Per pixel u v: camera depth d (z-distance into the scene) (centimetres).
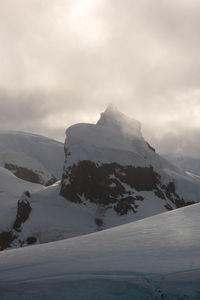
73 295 632
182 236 1041
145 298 598
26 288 688
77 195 14262
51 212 12962
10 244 11800
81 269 788
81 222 12750
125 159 15288
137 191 14538
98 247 1037
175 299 582
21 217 12644
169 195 15212
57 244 1223
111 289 645
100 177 14450
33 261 940
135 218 13000
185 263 750
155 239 1048
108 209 13688
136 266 766
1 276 802
